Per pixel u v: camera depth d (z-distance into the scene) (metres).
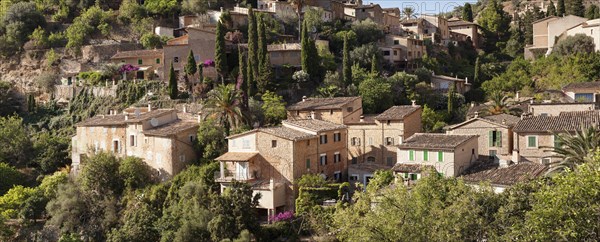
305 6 175.38
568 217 42.97
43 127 138.25
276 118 110.62
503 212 48.50
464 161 79.00
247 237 72.56
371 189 55.84
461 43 186.75
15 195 99.69
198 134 98.19
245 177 87.94
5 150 119.62
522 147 81.44
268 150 88.38
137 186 96.19
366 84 123.56
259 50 126.62
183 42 139.12
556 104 97.00
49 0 180.00
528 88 137.38
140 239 79.31
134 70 140.75
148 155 99.50
